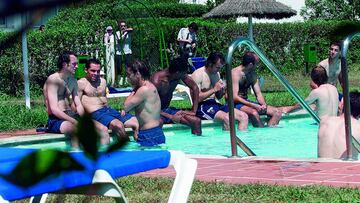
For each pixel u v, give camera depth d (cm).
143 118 1194
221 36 2644
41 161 108
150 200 689
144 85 1191
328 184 756
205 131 1423
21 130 1365
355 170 844
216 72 1423
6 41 95
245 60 1445
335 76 1480
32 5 90
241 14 2155
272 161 919
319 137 980
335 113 1257
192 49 2536
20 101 1897
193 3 3603
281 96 1908
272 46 2775
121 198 382
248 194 705
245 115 1420
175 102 1812
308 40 2805
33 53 2067
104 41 2286
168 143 1289
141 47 2372
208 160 939
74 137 111
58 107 1200
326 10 2970
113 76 2291
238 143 1009
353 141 963
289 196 688
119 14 2458
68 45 2161
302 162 908
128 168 433
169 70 1360
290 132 1423
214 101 1441
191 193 714
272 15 2202
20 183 106
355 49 2897
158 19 2548
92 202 671
